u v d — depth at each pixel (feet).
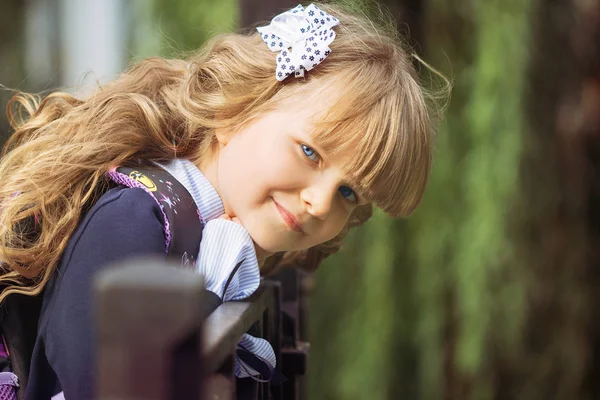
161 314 1.94
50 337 3.70
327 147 4.15
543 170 9.99
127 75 5.08
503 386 10.25
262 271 5.42
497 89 8.98
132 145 4.43
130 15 10.44
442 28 9.32
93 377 3.51
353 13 5.25
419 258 9.42
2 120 11.70
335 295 9.56
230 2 9.43
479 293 9.20
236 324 2.96
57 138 4.55
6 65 14.49
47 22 14.47
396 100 4.36
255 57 4.51
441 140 9.25
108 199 3.97
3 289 4.19
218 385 2.91
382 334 9.37
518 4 9.14
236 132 4.41
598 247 10.79
